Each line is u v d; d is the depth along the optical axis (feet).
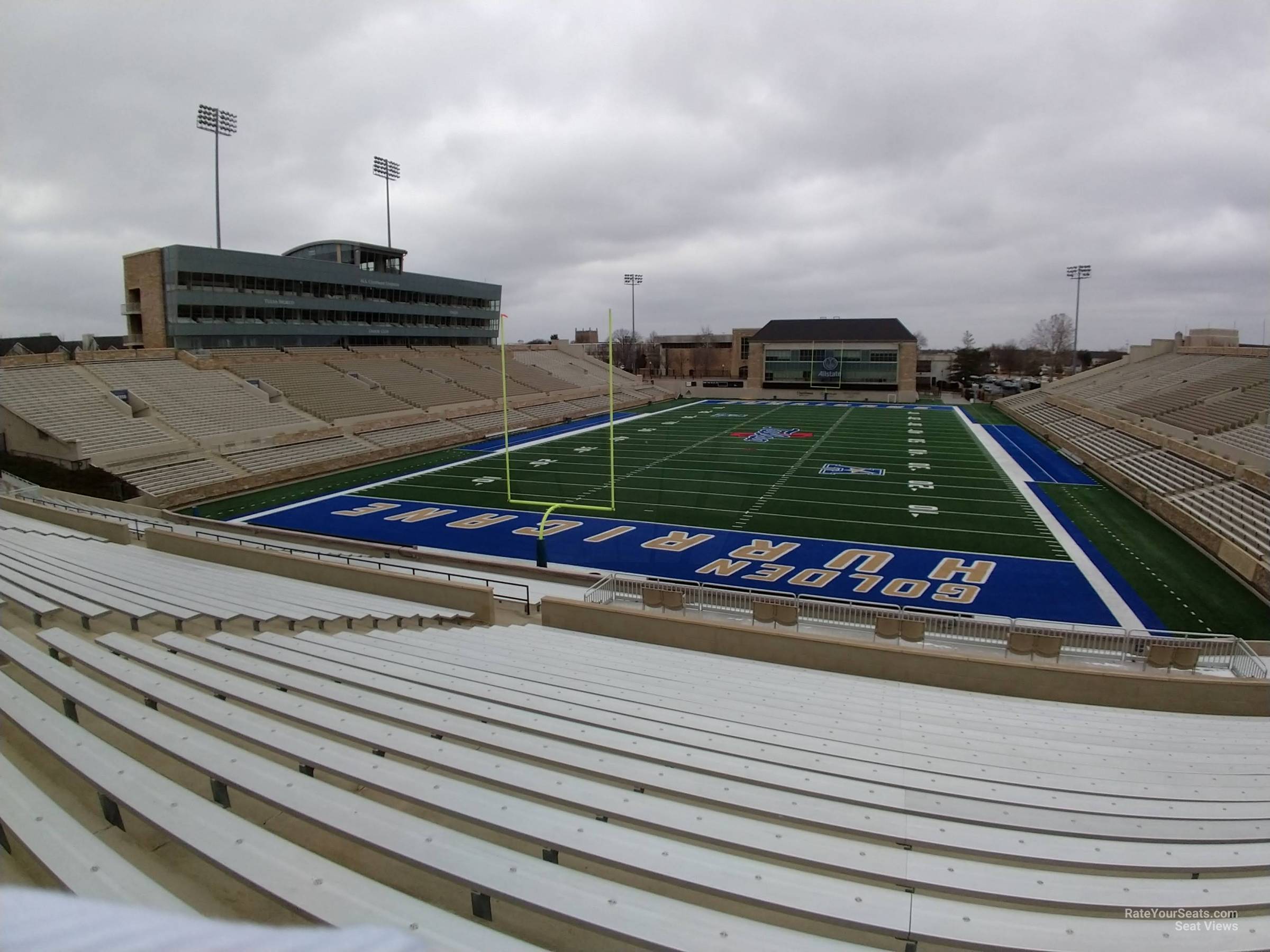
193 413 90.58
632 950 9.43
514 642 28.14
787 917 10.57
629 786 13.14
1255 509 57.26
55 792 12.48
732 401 189.88
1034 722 21.65
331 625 29.53
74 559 38.09
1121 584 47.70
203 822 10.11
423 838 10.07
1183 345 139.03
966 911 9.30
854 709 21.43
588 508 69.31
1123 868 11.05
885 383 193.47
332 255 149.28
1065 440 103.65
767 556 54.03
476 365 157.48
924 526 62.28
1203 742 20.68
